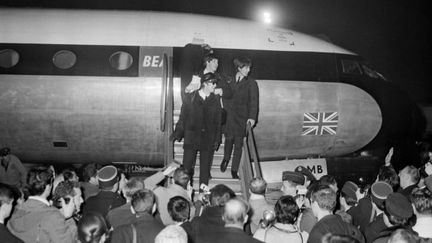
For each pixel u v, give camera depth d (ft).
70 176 23.79
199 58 34.19
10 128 41.04
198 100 30.12
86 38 41.34
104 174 20.74
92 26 42.24
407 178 23.56
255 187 20.56
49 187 17.21
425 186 24.17
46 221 16.44
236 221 14.40
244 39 42.55
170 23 43.01
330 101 42.34
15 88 40.19
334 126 42.86
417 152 49.26
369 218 21.94
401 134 45.11
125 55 40.78
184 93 33.71
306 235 18.89
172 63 40.09
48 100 40.32
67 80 40.24
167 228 11.54
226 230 14.33
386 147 45.91
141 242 15.17
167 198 20.49
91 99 40.37
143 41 41.37
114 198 20.88
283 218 16.62
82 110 40.45
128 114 40.68
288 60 42.39
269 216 18.53
